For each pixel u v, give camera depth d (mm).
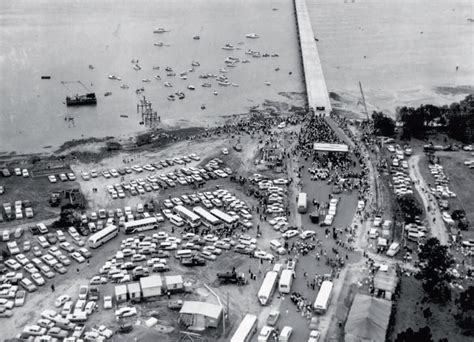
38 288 169375
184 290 167000
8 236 195250
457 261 183625
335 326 151500
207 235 196875
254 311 158625
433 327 149500
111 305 159625
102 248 192250
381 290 163125
